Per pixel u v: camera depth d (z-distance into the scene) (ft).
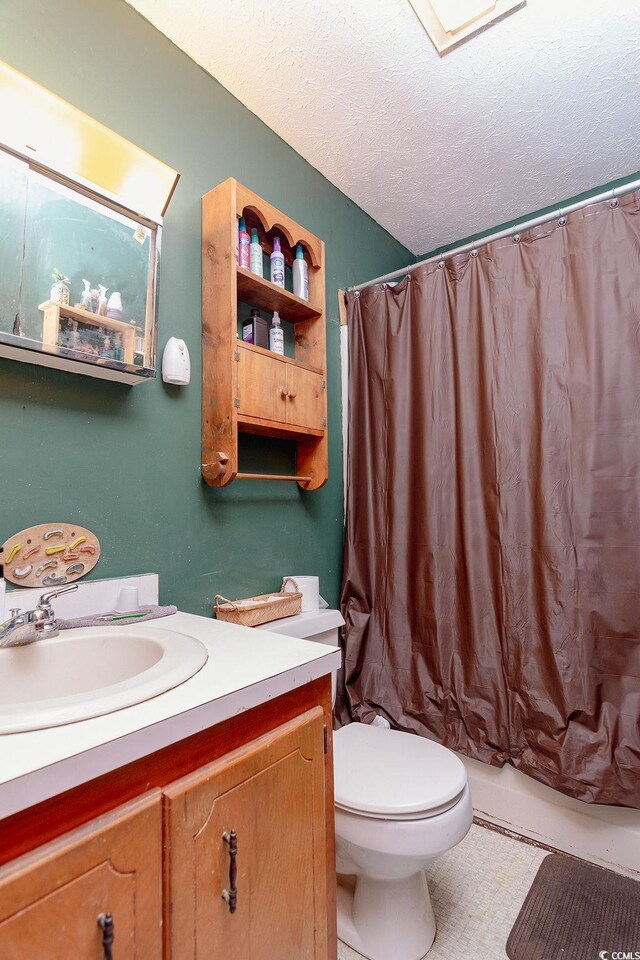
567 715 4.70
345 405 6.65
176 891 2.03
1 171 3.16
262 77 5.00
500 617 5.25
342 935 3.89
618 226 4.91
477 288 5.70
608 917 4.06
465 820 3.59
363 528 6.25
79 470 3.71
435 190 6.82
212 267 4.65
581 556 4.83
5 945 1.55
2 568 3.18
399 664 5.76
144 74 4.36
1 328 3.10
